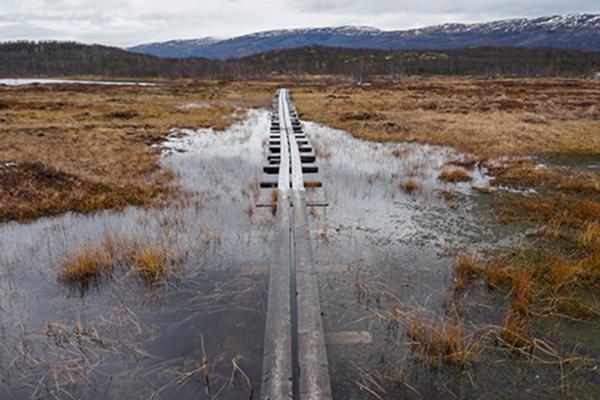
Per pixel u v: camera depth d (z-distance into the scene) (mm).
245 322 3518
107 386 2777
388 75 83062
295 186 6777
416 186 7891
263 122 18641
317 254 4930
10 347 3197
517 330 3281
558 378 2852
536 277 4316
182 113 21328
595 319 3559
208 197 7316
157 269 4336
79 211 6488
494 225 5938
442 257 4863
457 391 2738
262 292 4023
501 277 4227
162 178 8586
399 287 4117
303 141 11570
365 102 27078
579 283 4188
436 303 3816
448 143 12516
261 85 54156
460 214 6441
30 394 2727
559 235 5508
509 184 8211
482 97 29828
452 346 3049
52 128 14984
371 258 4824
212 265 4629
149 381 2816
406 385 2785
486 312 3670
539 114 19250
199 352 3125
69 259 4547
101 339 3254
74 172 8359
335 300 3869
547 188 7918
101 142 12469
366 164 9961
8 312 3688
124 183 7895
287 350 2754
